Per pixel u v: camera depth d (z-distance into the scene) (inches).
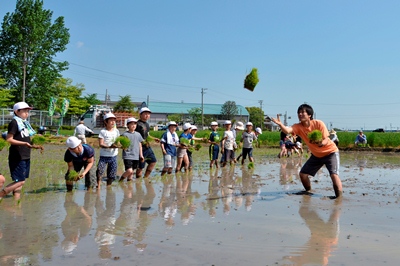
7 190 266.8
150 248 160.7
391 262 144.6
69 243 167.6
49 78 1961.1
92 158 310.7
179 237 176.4
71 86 2326.5
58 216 219.5
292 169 509.4
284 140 748.6
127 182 361.7
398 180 391.2
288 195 291.9
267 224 200.5
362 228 192.7
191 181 375.2
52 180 374.3
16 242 169.3
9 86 1904.5
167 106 3383.4
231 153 541.6
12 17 1876.2
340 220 209.3
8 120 1736.0
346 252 155.7
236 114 3191.4
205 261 145.4
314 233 183.6
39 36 1886.1
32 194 294.5
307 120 283.6
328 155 287.1
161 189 321.4
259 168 523.2
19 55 1882.4
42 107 2000.5
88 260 146.5
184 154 445.1
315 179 396.5
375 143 1179.9
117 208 242.1
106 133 326.0
